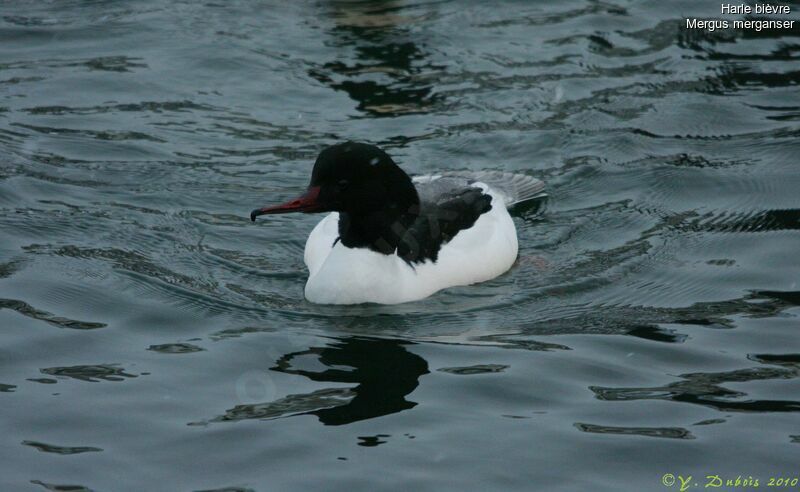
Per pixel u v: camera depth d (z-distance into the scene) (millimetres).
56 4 18750
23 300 10914
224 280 11602
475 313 11000
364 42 17469
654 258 12000
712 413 9047
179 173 13828
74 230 12461
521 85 16172
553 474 8258
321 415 9031
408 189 11125
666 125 15148
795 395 9273
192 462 8383
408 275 11273
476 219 12016
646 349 10133
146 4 18828
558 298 11266
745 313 10766
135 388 9414
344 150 10766
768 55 17094
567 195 13500
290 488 8070
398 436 8742
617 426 8883
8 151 14188
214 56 17031
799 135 14797
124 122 15125
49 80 16281
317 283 11211
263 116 15352
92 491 8016
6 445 8547
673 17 18375
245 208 13141
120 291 11203
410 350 10203
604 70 16656
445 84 16203
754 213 12938
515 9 18672
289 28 17938
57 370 9703
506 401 9273
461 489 8070
